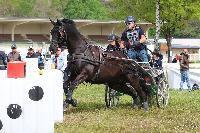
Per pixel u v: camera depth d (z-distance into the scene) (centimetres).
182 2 4619
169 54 5016
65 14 9219
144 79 1492
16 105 730
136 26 1494
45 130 748
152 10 4800
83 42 1391
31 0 10619
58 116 1143
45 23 4725
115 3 5022
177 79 2755
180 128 1138
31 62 1416
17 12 10238
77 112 1414
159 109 1488
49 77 761
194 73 2725
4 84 723
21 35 4697
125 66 1450
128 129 1117
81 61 1369
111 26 5000
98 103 1688
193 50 8381
